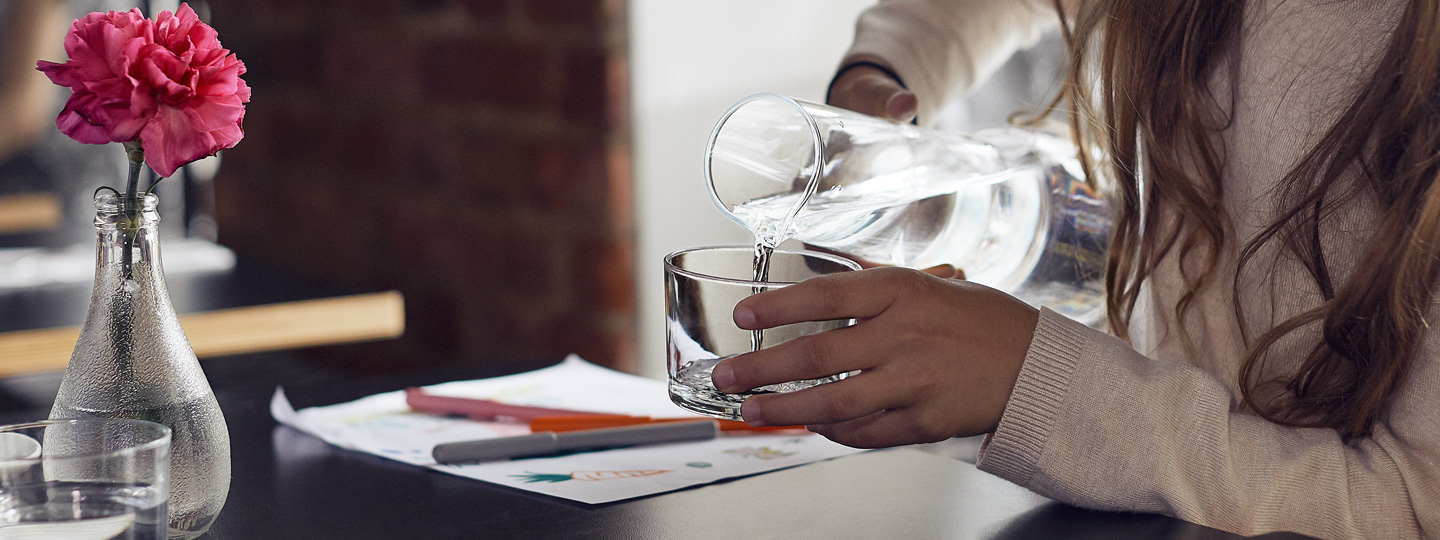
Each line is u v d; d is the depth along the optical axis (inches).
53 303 69.3
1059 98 47.4
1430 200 35.9
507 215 82.7
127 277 34.2
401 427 41.8
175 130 32.8
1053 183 43.2
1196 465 35.3
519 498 36.5
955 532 34.6
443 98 87.3
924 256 41.9
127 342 34.0
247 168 115.6
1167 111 40.6
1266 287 39.6
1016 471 35.6
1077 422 35.1
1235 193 40.4
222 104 33.2
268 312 63.7
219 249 84.0
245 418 42.8
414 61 89.9
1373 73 37.6
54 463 30.9
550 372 48.1
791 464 38.8
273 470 38.4
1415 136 36.8
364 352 99.5
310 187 106.2
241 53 111.4
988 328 35.2
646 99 73.2
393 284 96.7
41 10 84.9
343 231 102.4
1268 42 39.2
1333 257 38.3
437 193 89.7
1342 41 38.1
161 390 34.0
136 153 33.8
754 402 34.6
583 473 38.1
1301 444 36.1
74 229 87.4
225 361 85.5
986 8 51.7
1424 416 35.9
